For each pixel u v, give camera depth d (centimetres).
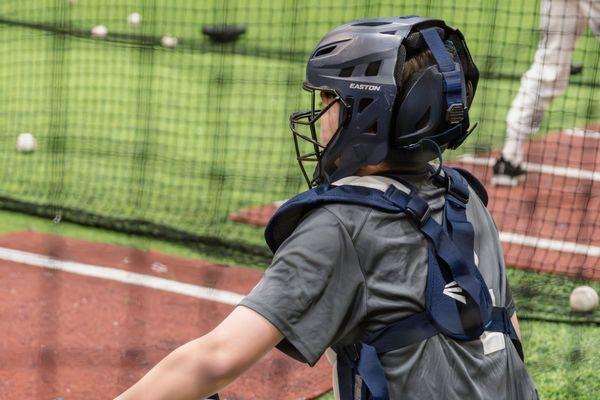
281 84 2050
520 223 1277
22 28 2434
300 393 809
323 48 445
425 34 436
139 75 2081
